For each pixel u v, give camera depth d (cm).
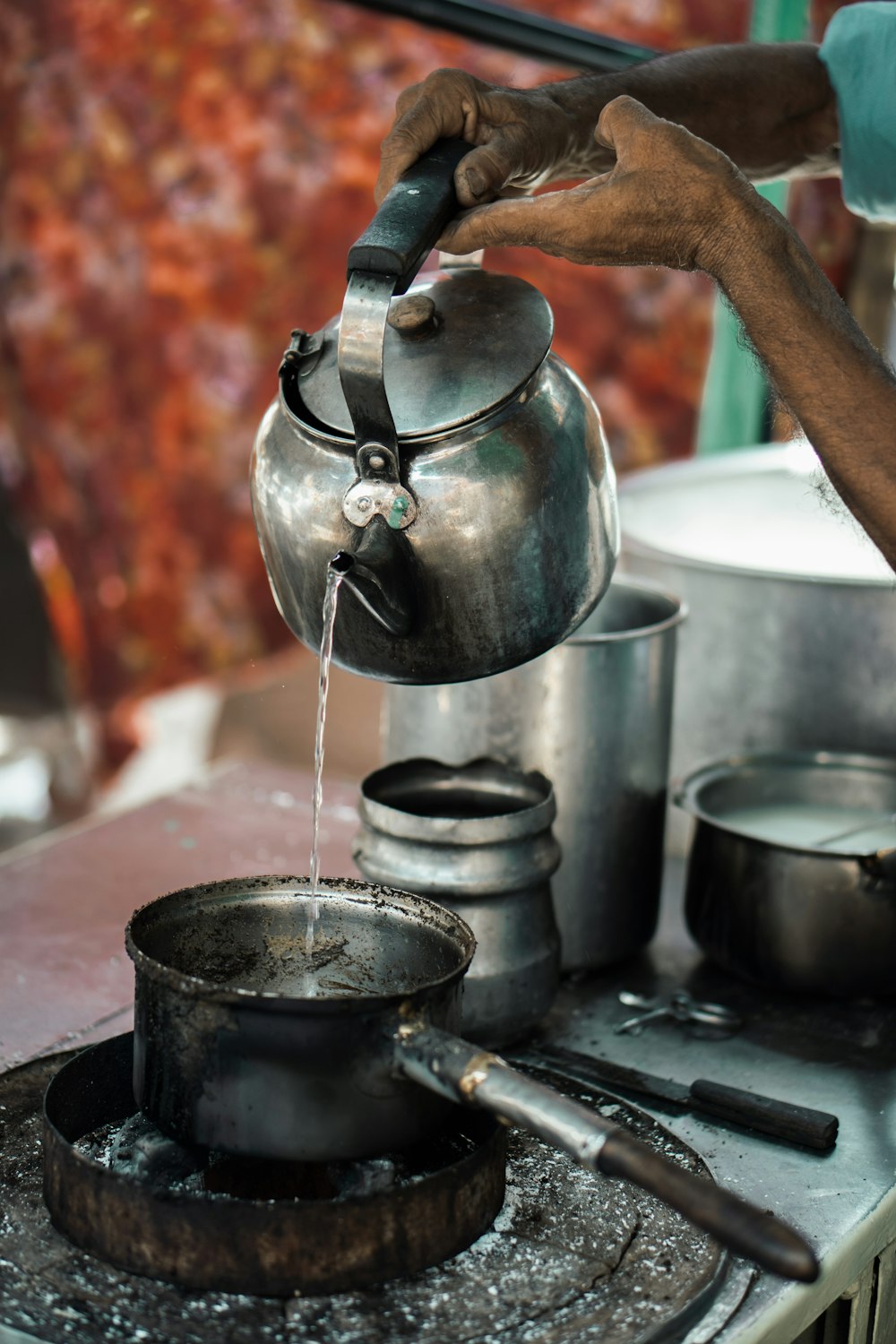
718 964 136
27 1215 90
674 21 195
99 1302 82
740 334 97
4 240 196
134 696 220
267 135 188
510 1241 90
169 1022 84
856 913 125
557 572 89
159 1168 94
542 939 116
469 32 157
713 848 131
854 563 170
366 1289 84
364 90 187
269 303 196
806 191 214
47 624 218
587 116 108
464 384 86
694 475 183
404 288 83
